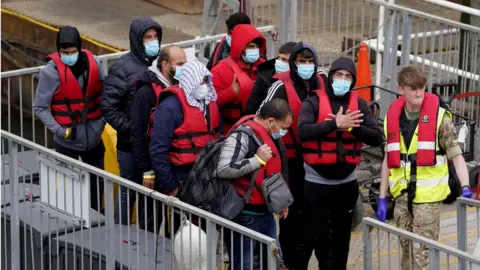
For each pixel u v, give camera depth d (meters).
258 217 9.12
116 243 9.30
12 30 20.88
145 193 8.55
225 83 10.71
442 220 11.75
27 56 20.61
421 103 9.21
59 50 10.86
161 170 9.67
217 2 15.57
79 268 9.43
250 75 10.93
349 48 15.35
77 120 11.07
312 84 10.05
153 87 9.95
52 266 9.72
